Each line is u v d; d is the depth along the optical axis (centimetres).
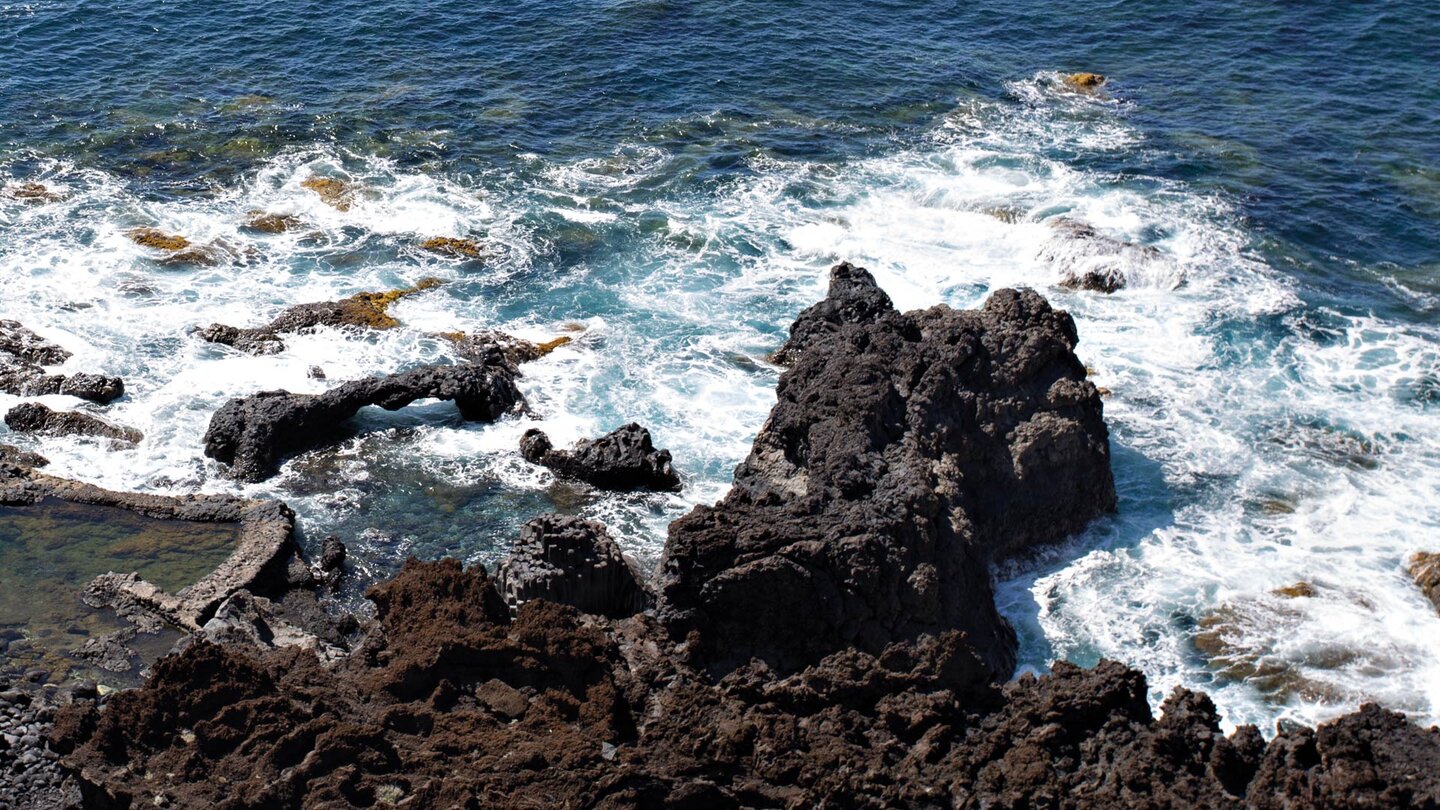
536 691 3572
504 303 5600
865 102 7294
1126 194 6450
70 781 3388
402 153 6688
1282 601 4238
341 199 6275
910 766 3347
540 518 3997
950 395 4372
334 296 5581
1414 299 5778
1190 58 7812
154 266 5719
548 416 4978
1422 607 4216
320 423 4828
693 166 6638
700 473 4709
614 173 6581
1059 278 5819
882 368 4362
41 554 4225
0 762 3425
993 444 4381
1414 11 8181
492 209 6250
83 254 5778
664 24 8019
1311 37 7969
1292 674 3984
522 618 3694
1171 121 7138
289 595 4131
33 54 7550
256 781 3300
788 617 3800
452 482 4666
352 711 3491
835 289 5091
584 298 5656
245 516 4394
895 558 3812
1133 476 4775
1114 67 7744
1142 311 5641
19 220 5994
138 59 7550
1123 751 3356
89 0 8144
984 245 6059
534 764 3350
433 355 5244
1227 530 4544
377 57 7631
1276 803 3186
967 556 4022
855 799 3291
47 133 6769
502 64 7575
